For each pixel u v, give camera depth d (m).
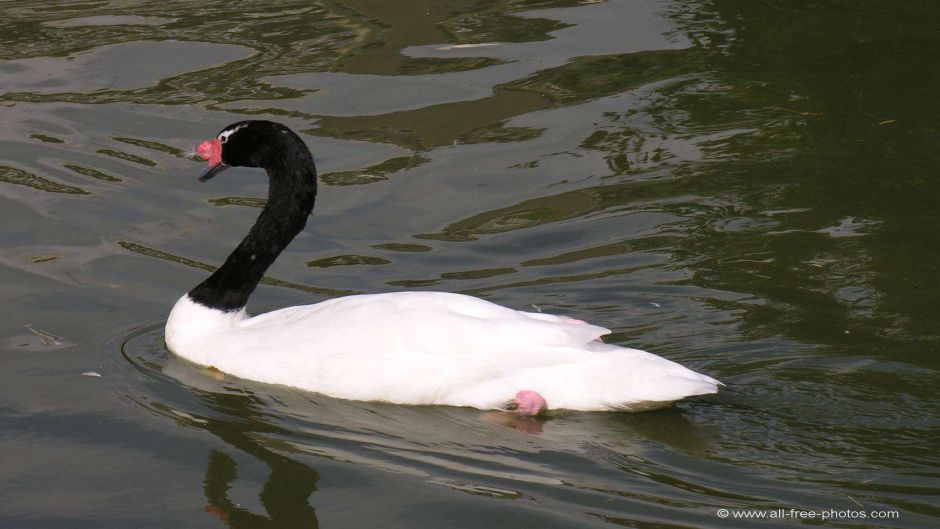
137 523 9.20
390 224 15.07
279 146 12.20
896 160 16.27
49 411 10.90
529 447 10.26
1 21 22.78
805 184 15.71
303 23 22.41
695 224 14.77
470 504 9.41
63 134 17.53
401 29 21.94
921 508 9.11
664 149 16.91
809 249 14.02
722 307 12.77
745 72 19.42
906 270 13.45
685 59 20.03
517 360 10.82
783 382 11.17
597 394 10.55
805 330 12.22
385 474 9.89
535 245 14.43
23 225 14.84
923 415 10.58
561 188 15.88
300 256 14.33
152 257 14.20
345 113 18.20
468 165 16.59
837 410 10.66
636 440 10.30
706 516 9.09
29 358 11.89
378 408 11.02
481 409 10.91
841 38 20.69
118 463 10.06
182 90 19.14
